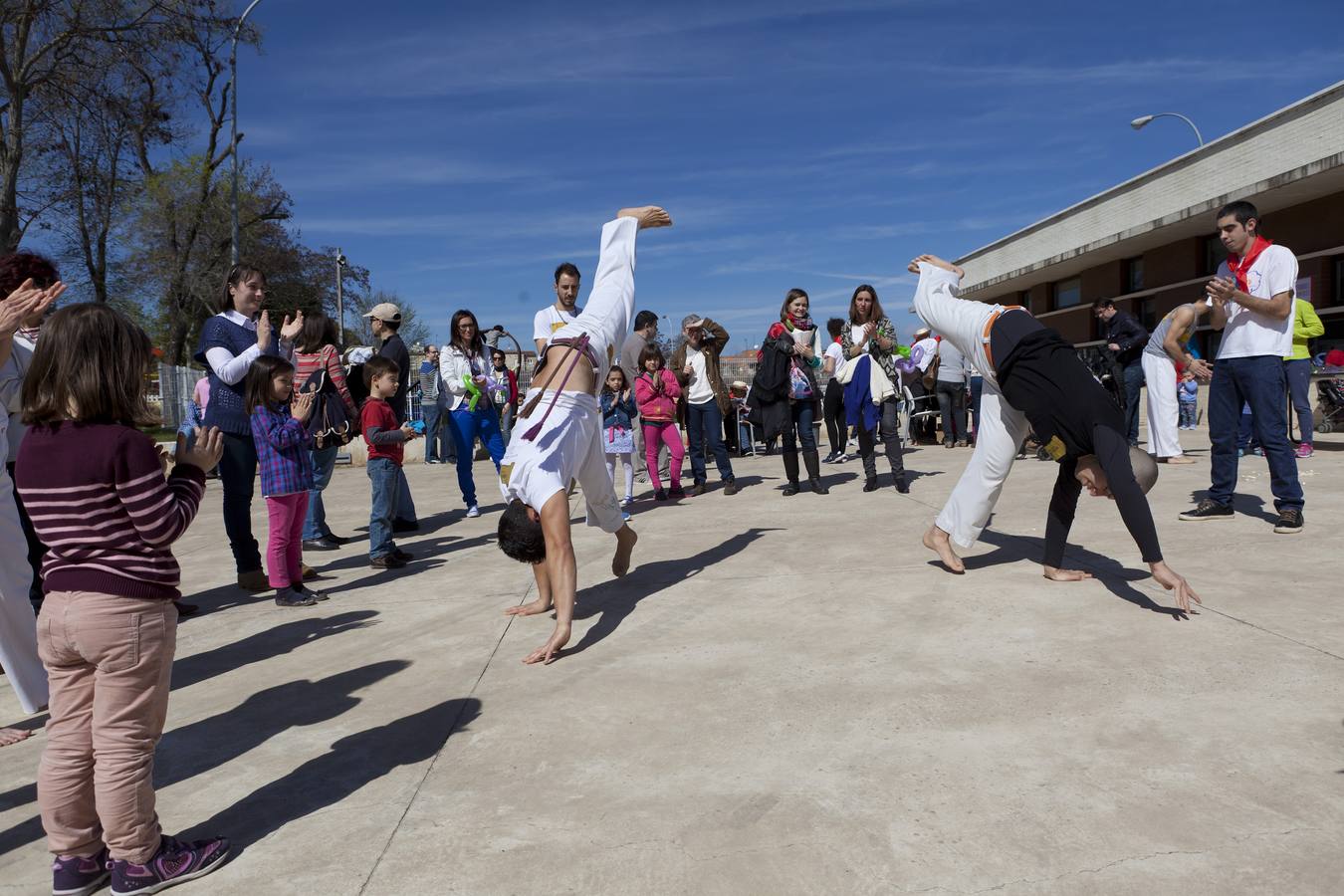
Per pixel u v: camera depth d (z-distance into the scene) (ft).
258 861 7.47
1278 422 17.21
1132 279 70.54
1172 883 6.38
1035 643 11.68
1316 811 7.23
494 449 27.20
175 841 7.42
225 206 104.37
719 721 9.82
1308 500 20.72
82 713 7.22
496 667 12.15
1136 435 32.14
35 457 7.02
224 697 11.68
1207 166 54.95
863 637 12.37
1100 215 67.05
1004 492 24.48
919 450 40.73
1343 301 50.06
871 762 8.59
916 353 42.55
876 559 17.16
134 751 7.12
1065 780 8.01
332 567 20.31
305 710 11.00
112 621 6.93
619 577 17.02
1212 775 7.93
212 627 15.37
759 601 14.60
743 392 44.55
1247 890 6.26
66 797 7.14
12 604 11.02
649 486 32.40
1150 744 8.61
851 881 6.64
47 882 7.50
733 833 7.43
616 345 14.51
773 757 8.84
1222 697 9.60
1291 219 53.26
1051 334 13.33
